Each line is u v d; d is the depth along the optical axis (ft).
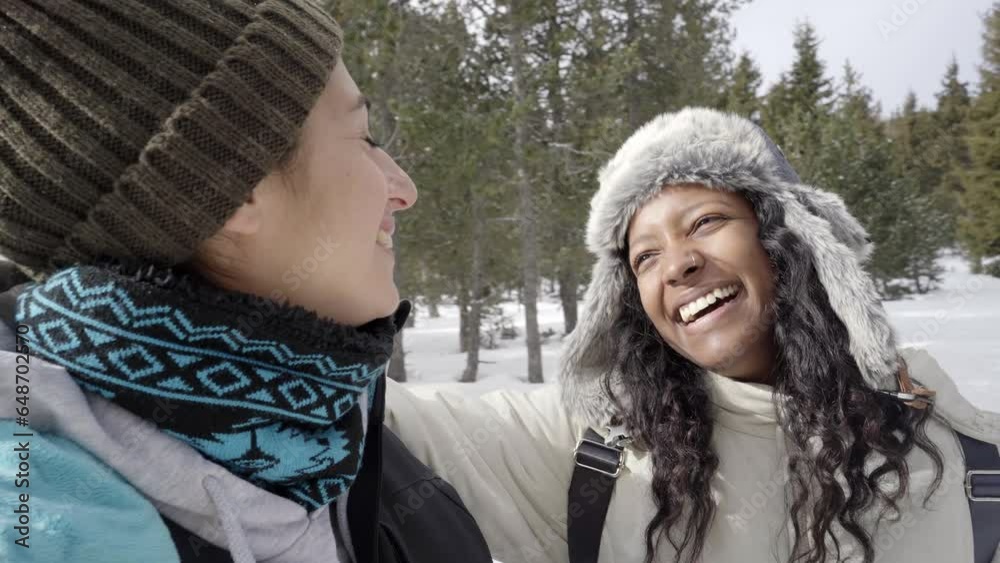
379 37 25.93
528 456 4.80
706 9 46.85
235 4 2.21
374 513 2.77
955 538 4.03
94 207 1.98
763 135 4.92
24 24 1.94
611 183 4.91
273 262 2.33
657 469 4.46
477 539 3.47
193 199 2.04
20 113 1.95
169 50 2.05
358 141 2.52
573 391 4.93
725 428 4.62
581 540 4.55
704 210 4.52
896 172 98.17
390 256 2.77
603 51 41.45
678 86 45.55
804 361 4.32
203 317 1.96
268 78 2.14
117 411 1.92
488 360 56.29
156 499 1.92
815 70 109.81
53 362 1.91
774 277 4.50
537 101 37.73
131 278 1.90
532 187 40.68
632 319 5.13
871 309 4.18
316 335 2.19
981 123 84.84
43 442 1.68
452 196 36.17
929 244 99.55
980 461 4.16
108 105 1.97
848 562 4.11
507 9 35.35
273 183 2.27
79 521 1.61
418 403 4.71
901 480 4.02
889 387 4.25
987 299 69.87
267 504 2.13
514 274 52.95
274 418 2.17
